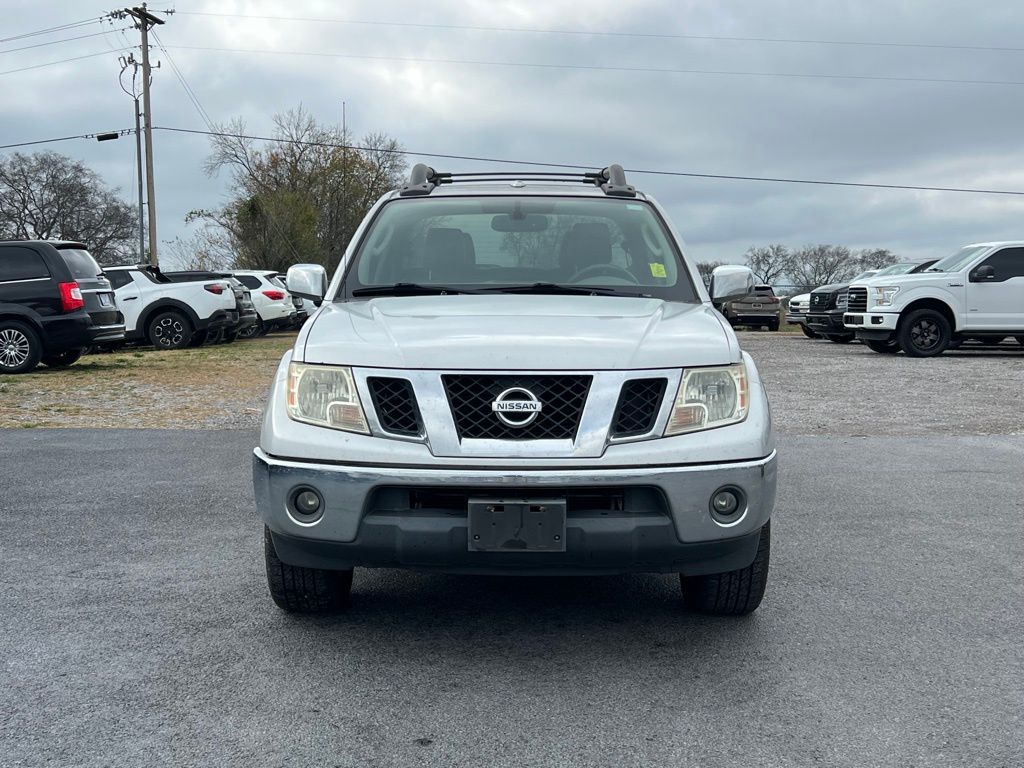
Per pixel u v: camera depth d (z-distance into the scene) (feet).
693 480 10.97
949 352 64.08
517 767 8.86
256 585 14.46
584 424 10.94
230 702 10.27
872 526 18.38
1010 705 10.25
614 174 17.15
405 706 10.19
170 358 58.13
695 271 14.93
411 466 10.90
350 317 12.76
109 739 9.38
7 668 11.19
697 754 9.11
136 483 22.08
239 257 173.37
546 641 12.21
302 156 194.08
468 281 14.62
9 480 22.40
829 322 75.77
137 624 12.73
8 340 46.83
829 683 10.85
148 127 136.67
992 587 14.55
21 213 211.20
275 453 11.35
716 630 12.64
